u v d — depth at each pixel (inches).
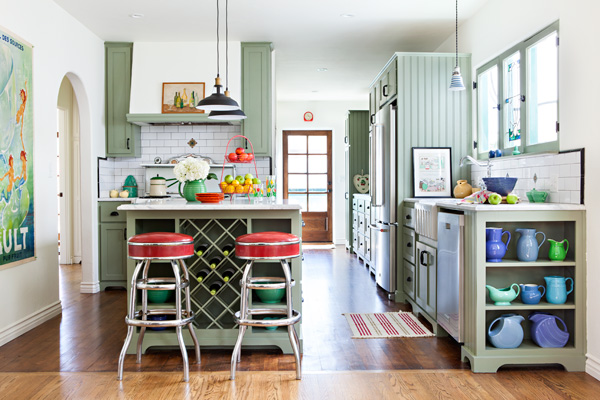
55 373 115.0
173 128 236.4
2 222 137.3
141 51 223.9
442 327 140.7
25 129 150.2
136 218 130.0
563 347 117.9
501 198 125.6
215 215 129.4
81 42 198.5
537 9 140.8
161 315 129.3
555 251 118.7
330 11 187.8
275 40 224.7
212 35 216.2
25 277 150.6
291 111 378.9
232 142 235.9
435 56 189.5
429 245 152.3
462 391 104.3
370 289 211.3
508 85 165.2
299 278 130.6
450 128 189.8
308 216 379.2
